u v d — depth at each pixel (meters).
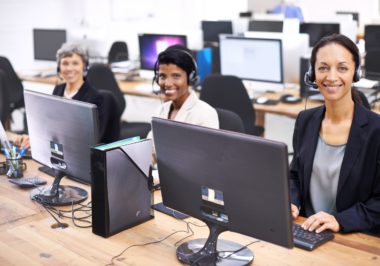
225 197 1.49
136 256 1.60
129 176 1.77
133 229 1.80
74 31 5.42
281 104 3.94
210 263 1.53
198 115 2.43
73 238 1.74
